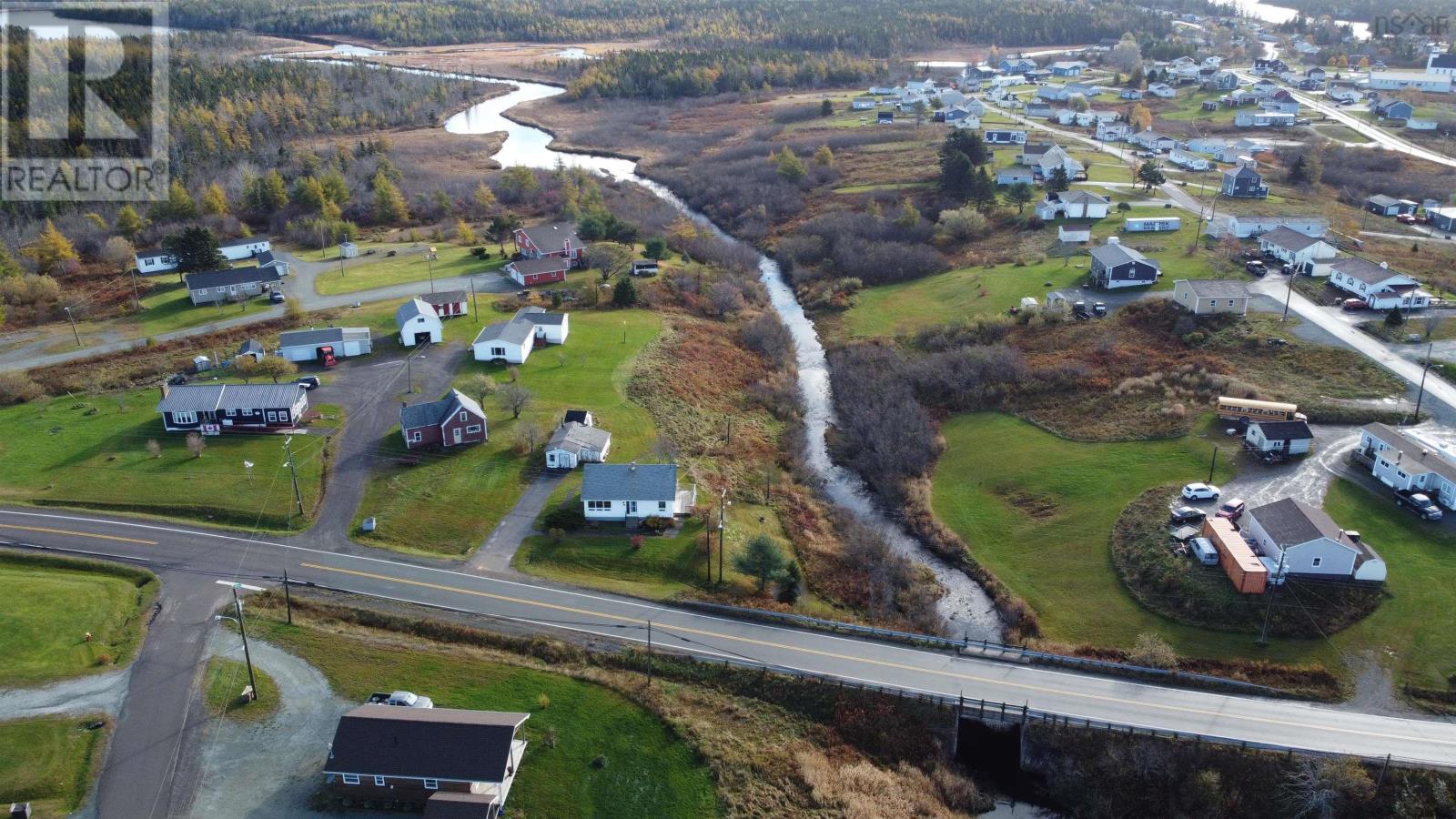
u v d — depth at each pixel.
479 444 94.56
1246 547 75.69
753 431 106.62
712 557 78.69
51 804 53.22
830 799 56.59
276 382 105.06
